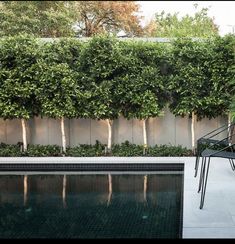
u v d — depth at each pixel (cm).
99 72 856
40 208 516
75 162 775
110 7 1945
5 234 413
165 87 870
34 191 615
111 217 470
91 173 755
